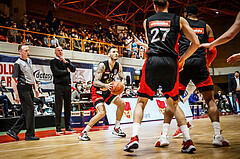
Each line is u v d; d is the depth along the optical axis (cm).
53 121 948
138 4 2566
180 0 2331
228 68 2558
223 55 2592
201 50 396
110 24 2623
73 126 872
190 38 317
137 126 316
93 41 1666
